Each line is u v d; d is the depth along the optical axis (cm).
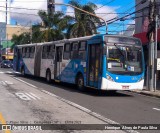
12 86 2273
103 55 1789
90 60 1930
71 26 4347
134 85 1850
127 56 1842
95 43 1875
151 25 2155
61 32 5141
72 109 1309
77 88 2208
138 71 1864
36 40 5409
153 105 1511
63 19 4447
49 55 2638
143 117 1169
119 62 1820
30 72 3173
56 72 2467
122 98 1770
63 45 2352
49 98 1650
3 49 10962
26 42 6938
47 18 5272
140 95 1984
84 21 4288
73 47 2177
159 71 2920
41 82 2712
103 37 1806
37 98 1633
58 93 1908
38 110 1259
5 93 1819
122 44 1839
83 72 2003
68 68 2236
